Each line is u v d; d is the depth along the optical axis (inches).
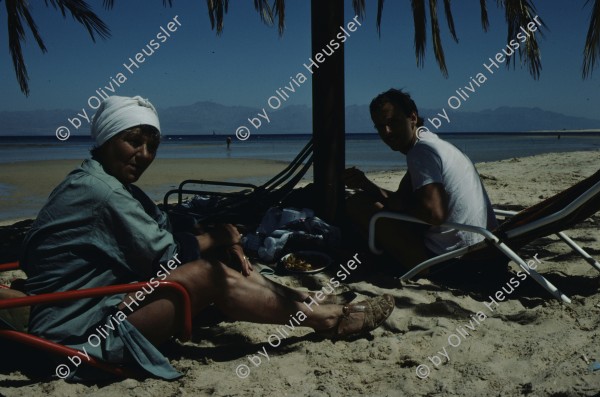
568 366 90.4
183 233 103.0
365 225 154.7
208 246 107.0
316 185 185.8
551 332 110.3
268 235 176.2
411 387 90.8
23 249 92.9
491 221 143.1
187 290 95.0
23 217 354.3
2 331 86.5
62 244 89.9
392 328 117.3
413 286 143.1
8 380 95.7
